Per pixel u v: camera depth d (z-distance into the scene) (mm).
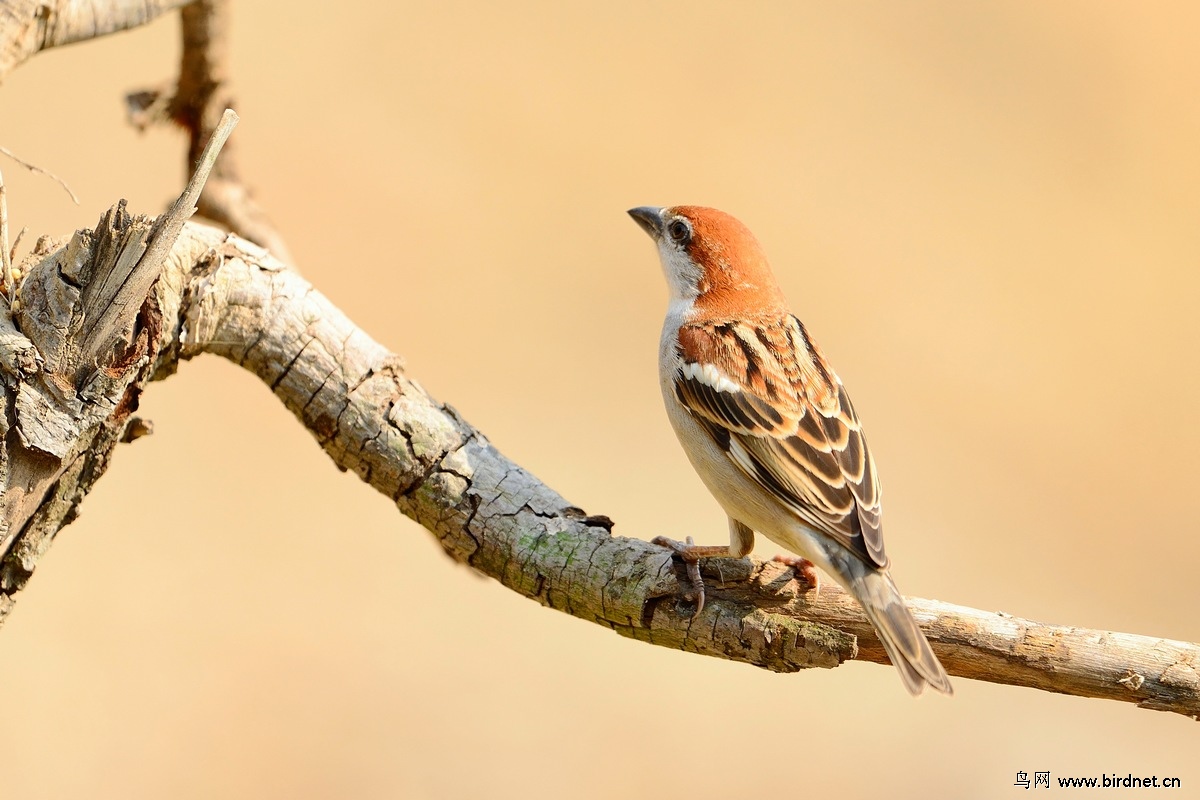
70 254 6496
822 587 8016
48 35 7574
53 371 6512
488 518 7793
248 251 7816
